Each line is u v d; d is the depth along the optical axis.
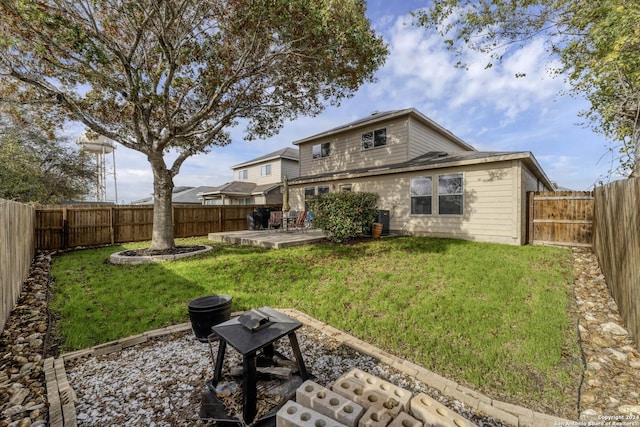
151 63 7.38
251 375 1.78
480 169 8.82
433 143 13.31
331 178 12.67
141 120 7.17
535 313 3.58
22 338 3.23
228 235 10.35
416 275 5.22
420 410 1.55
